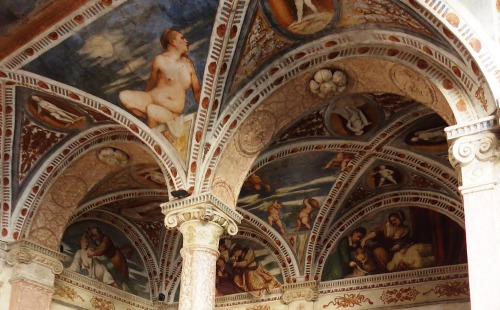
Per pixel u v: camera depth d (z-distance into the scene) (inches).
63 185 640.4
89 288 723.4
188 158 542.9
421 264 686.5
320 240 728.3
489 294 380.5
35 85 561.6
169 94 545.3
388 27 462.9
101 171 648.4
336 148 643.5
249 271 765.3
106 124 599.8
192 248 517.3
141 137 561.9
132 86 549.6
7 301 605.9
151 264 792.3
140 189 705.6
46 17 510.6
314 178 685.9
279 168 669.3
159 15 505.4
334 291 714.2
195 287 504.4
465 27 414.3
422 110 582.9
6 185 630.5
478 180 406.9
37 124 608.7
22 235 623.8
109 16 507.2
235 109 536.4
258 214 736.3
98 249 749.3
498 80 401.7
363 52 486.6
